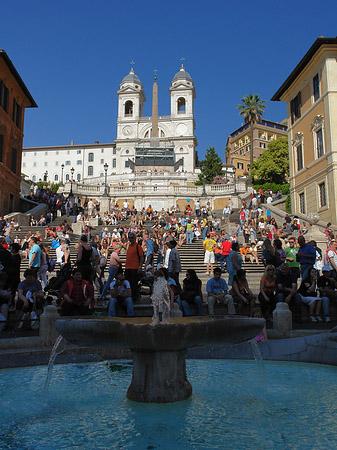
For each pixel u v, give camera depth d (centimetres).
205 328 469
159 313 524
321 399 494
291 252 1367
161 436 390
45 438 387
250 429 406
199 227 2606
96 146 10169
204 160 7412
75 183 4862
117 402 493
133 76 9969
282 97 3338
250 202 3862
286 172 6906
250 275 1753
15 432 401
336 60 2617
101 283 1370
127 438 386
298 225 2358
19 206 3391
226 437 387
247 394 520
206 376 610
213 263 1797
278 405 475
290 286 1023
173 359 500
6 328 856
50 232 2447
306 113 2912
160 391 491
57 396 516
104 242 1941
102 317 554
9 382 576
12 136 3170
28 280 942
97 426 416
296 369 644
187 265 1934
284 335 842
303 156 2992
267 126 10275
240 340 505
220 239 2025
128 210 3738
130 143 9369
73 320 486
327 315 930
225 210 3494
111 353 742
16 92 3231
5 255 1024
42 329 773
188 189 4881
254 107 6394
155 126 9262
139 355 502
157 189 4822
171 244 1216
